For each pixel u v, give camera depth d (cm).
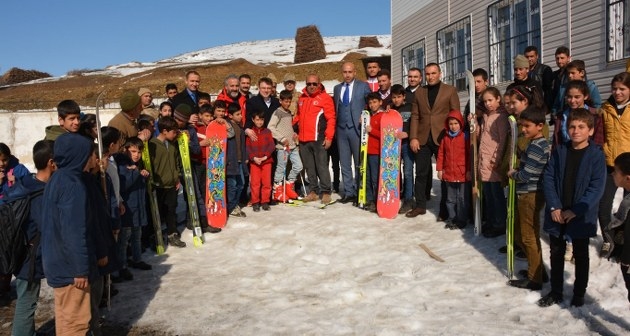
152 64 5109
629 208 316
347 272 520
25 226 352
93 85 3553
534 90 540
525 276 460
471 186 620
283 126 801
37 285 364
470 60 1295
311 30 4131
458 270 496
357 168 779
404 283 473
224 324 407
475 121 576
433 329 375
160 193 627
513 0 1115
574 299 390
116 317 432
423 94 673
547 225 397
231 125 725
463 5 1309
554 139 502
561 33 955
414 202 723
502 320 384
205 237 663
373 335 372
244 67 3572
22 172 569
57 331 326
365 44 4909
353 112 763
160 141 610
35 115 2062
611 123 470
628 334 345
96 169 386
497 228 568
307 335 379
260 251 605
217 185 694
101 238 353
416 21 1605
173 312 438
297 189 917
